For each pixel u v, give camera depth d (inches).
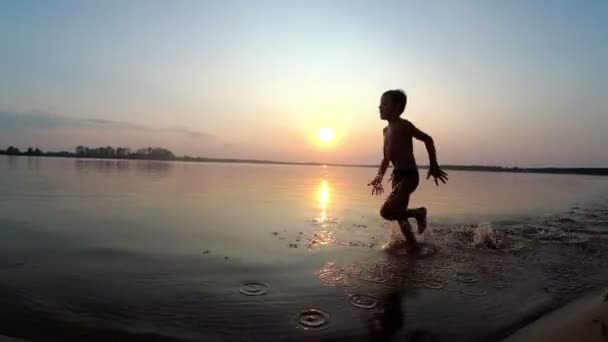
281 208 297.7
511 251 164.1
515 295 109.4
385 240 183.2
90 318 89.4
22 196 331.3
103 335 81.4
